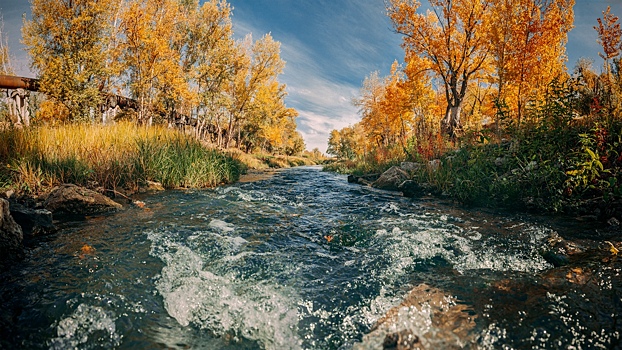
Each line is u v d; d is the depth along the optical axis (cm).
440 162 997
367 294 288
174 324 240
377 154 1739
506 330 221
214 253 384
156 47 1828
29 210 451
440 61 1988
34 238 418
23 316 239
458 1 1822
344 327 239
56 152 769
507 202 670
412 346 193
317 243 449
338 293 291
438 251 395
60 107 1413
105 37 1467
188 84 2384
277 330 236
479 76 1955
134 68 1909
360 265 360
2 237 338
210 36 2505
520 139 837
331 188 1090
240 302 271
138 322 239
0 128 846
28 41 1388
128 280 303
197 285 297
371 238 464
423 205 733
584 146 595
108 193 720
